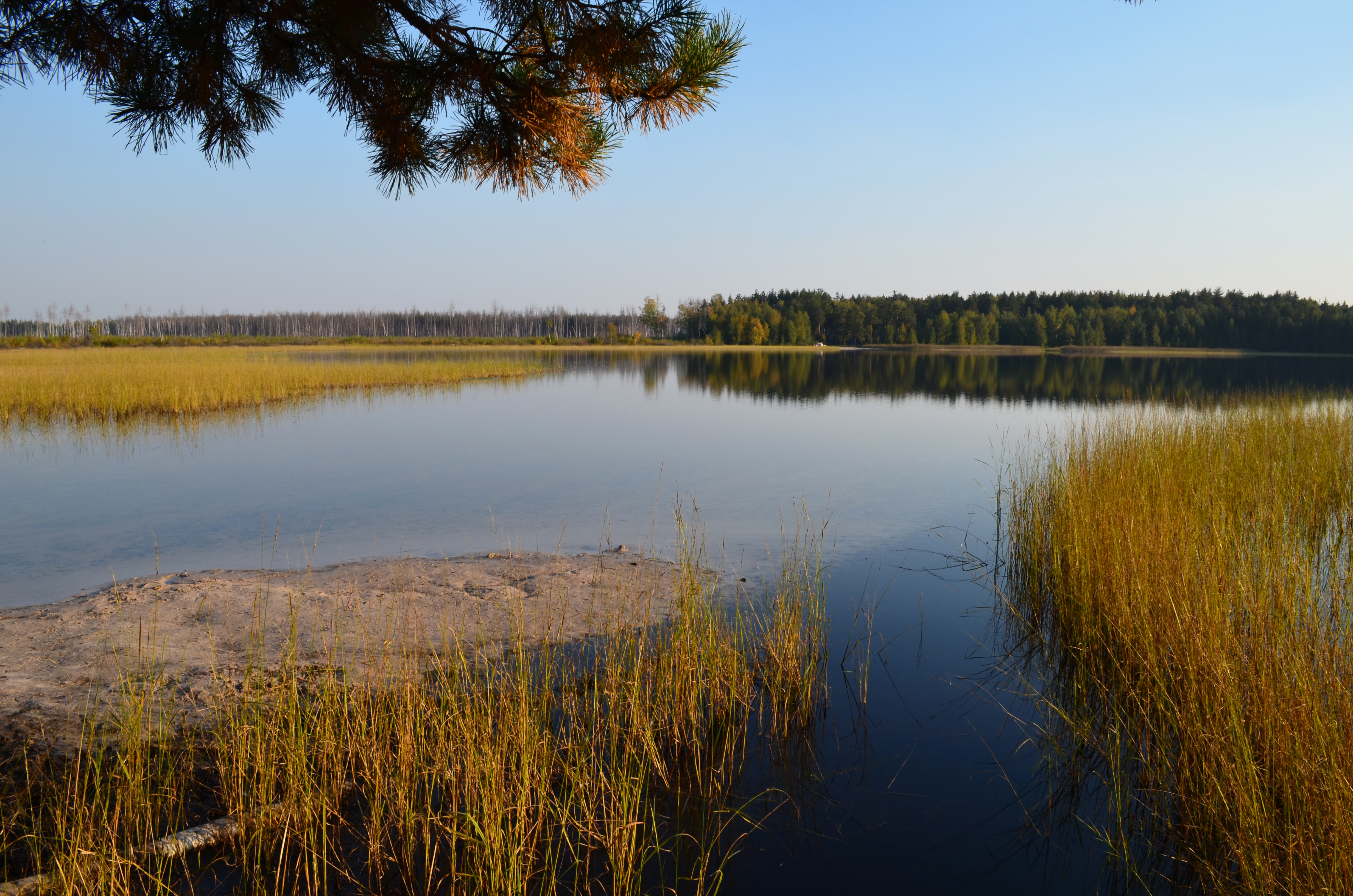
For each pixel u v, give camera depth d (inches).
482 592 193.2
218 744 115.0
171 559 225.9
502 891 95.3
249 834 104.0
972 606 199.8
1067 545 194.5
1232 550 164.2
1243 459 280.4
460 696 138.3
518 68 100.4
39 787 106.0
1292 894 87.4
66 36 85.0
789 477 367.6
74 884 86.0
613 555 231.8
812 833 111.2
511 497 317.1
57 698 129.5
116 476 355.6
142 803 102.5
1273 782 105.1
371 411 659.4
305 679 141.1
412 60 98.4
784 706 147.0
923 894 98.9
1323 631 122.0
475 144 104.3
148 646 151.1
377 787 106.7
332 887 96.9
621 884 98.0
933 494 331.3
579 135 104.0
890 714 144.9
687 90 93.9
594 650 155.3
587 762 123.3
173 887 95.0
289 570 209.8
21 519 274.7
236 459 405.7
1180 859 104.7
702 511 295.7
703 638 157.5
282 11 91.4
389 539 251.3
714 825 113.0
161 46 91.3
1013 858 105.9
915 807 117.5
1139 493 216.5
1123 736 134.2
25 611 172.4
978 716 144.6
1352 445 312.5
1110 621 159.3
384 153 105.0
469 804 105.7
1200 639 129.5
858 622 188.2
